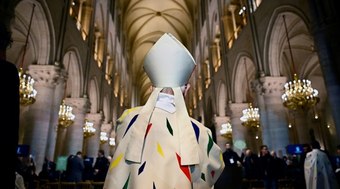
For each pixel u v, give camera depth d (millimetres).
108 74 23031
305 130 14812
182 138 1280
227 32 17391
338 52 6785
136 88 41844
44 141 9531
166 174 1162
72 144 13586
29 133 9352
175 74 1450
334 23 7047
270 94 11125
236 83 15914
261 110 11281
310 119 20734
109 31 22781
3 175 1303
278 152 10406
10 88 1453
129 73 35219
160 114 1351
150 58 1494
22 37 13711
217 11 19875
